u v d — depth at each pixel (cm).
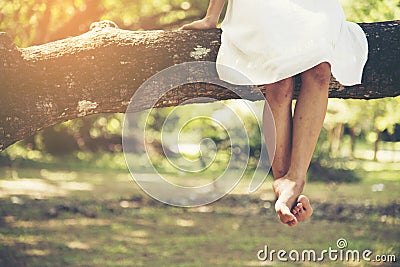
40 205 2253
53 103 586
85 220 2020
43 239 1703
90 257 1527
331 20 543
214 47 601
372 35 631
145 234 1831
